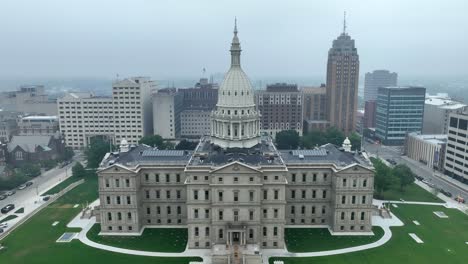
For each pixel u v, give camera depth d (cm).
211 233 12169
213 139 15738
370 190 13038
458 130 19650
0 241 12506
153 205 13862
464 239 12712
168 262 11256
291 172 13612
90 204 15962
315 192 13775
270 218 12288
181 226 13900
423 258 11419
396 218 14500
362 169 12925
